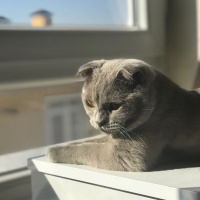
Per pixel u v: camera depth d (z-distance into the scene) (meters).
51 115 1.56
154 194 0.92
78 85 1.50
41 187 1.20
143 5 1.63
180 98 1.11
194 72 1.69
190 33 1.67
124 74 1.00
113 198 1.01
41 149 1.54
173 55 1.75
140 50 1.63
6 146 1.47
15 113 1.47
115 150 1.06
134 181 0.95
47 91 1.51
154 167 1.07
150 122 1.05
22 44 1.30
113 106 1.03
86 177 1.05
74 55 1.44
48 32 1.37
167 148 1.11
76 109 1.60
